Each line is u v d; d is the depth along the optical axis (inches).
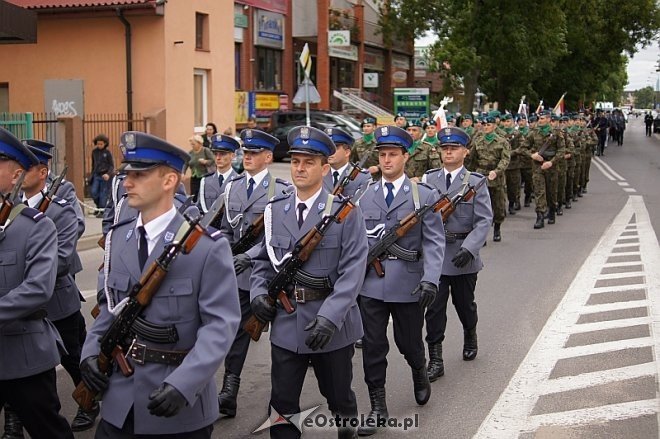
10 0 878.4
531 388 267.7
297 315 191.9
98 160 668.7
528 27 1435.8
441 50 1406.3
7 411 222.7
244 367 298.7
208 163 629.9
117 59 869.8
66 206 235.9
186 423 148.8
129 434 148.8
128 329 147.9
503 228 642.8
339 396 198.7
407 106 1259.2
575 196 831.7
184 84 892.0
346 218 193.3
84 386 152.4
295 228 195.6
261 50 1338.6
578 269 469.7
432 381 277.1
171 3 864.9
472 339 299.7
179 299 146.9
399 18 1545.3
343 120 1202.0
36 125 725.3
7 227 176.7
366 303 236.7
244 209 271.3
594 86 1995.6
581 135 840.9
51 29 890.7
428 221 237.6
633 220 676.1
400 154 242.5
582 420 238.7
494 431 231.9
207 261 147.6
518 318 358.9
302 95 737.0
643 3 1860.2
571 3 1727.4
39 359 183.6
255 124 1125.1
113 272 152.0
